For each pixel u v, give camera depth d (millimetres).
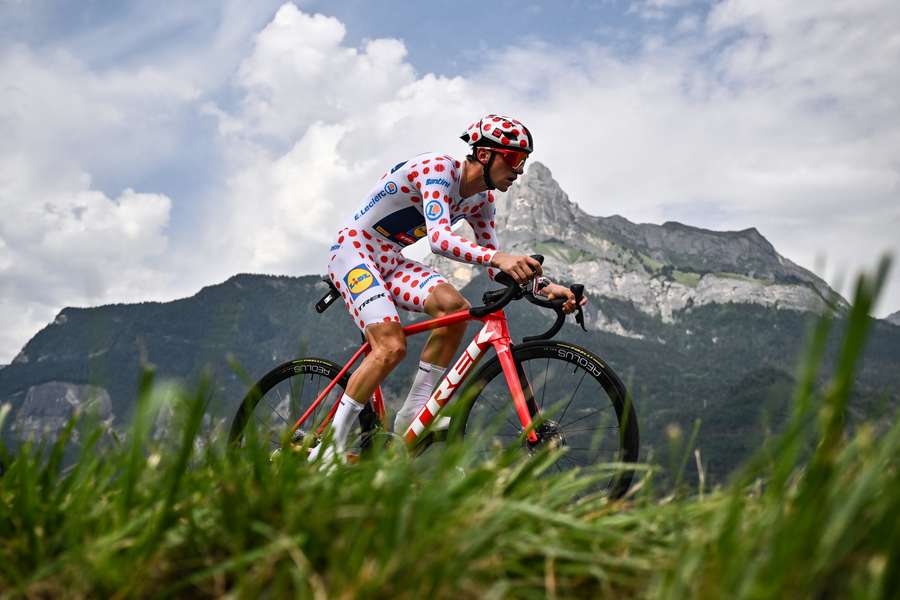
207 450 1396
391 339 3211
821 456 914
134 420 1223
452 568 1075
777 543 946
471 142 3262
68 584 1167
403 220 3393
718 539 1052
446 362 3221
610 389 2748
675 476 1438
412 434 3051
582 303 2961
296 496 1324
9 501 1407
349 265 3393
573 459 2531
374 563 1110
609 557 1194
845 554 948
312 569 1156
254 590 1082
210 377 1207
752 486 1396
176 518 1261
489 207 3543
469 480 1307
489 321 3049
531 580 1166
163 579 1183
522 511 1314
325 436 1817
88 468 1418
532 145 3252
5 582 1210
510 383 2930
